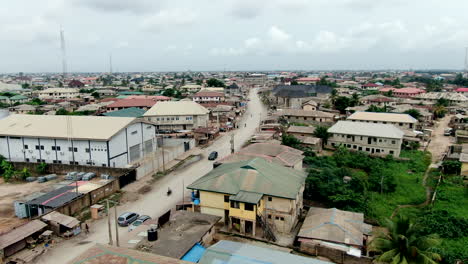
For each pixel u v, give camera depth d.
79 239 37.88
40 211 43.31
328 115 107.00
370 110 115.06
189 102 109.62
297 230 40.59
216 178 43.03
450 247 36.78
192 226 35.97
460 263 32.53
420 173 62.59
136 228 36.81
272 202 40.06
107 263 25.16
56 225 38.62
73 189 48.66
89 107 129.75
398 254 27.09
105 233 39.31
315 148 75.75
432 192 53.41
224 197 40.78
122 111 104.31
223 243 30.78
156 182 57.06
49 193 47.12
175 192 52.38
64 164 60.78
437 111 124.88
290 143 74.06
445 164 61.81
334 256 33.53
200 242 34.16
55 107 135.75
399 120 93.62
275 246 36.72
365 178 57.03
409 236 27.84
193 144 81.44
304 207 48.06
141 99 136.50
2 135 66.06
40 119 70.00
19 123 69.25
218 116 115.56
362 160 67.62
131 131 67.31
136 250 28.34
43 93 183.62
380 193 53.25
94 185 51.06
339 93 182.38
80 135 61.59
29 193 52.34
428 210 45.38
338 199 45.72
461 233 39.22
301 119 108.94
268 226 38.44
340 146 75.00
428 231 40.00
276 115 112.44
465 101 147.75
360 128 77.88
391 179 55.38
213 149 79.31
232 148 76.38
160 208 46.47
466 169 58.72
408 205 49.09
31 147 65.56
